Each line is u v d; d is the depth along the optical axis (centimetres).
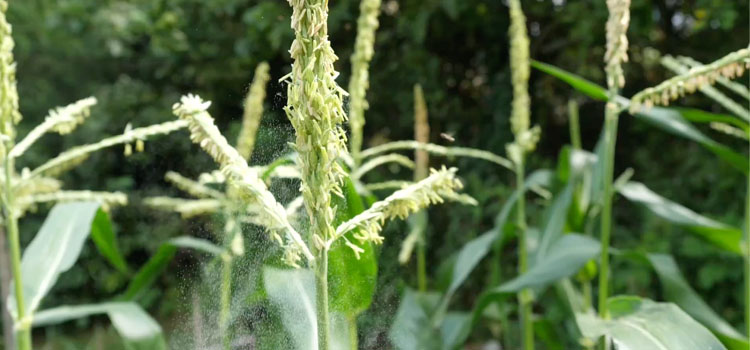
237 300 176
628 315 184
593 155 306
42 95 774
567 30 688
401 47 673
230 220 198
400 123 664
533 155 679
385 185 260
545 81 705
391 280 216
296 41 107
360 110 241
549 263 245
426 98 661
